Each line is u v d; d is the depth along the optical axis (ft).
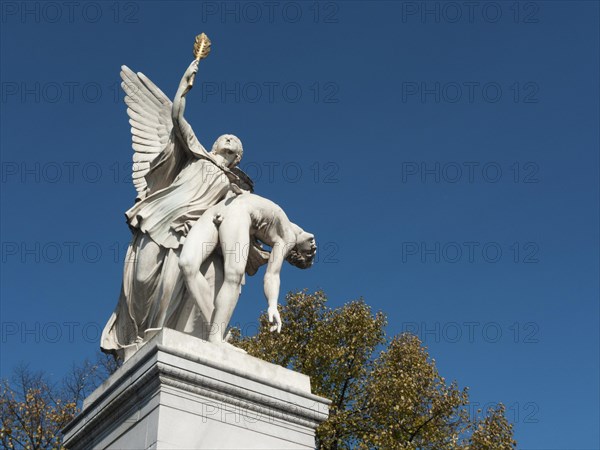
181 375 22.74
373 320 79.25
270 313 26.94
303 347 78.95
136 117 32.58
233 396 23.61
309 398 25.14
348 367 77.20
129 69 33.12
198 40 29.35
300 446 24.43
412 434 72.84
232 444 22.97
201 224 26.99
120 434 23.59
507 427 71.82
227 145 30.09
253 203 27.94
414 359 76.07
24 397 70.64
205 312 25.62
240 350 24.98
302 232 29.89
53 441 68.39
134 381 23.22
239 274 26.40
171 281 26.94
